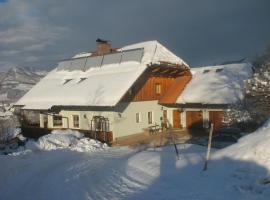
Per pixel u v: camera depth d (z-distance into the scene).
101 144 24.27
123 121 27.81
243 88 26.14
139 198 10.77
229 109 24.27
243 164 11.36
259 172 10.52
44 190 12.75
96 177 14.41
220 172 11.59
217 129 27.09
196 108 30.62
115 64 32.75
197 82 32.16
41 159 19.52
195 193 10.39
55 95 31.98
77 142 24.05
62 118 30.80
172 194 10.66
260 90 21.11
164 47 34.91
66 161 18.72
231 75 30.52
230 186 10.39
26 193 12.48
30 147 22.78
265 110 20.62
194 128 30.97
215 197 9.84
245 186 10.14
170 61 32.50
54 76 37.66
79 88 31.08
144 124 30.06
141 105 29.77
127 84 27.64
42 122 32.72
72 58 37.53
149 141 25.69
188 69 33.62
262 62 26.84
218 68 33.12
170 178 12.31
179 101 30.41
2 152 22.58
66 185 13.30
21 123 34.00
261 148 11.40
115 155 20.38
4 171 16.58
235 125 22.89
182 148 20.23
